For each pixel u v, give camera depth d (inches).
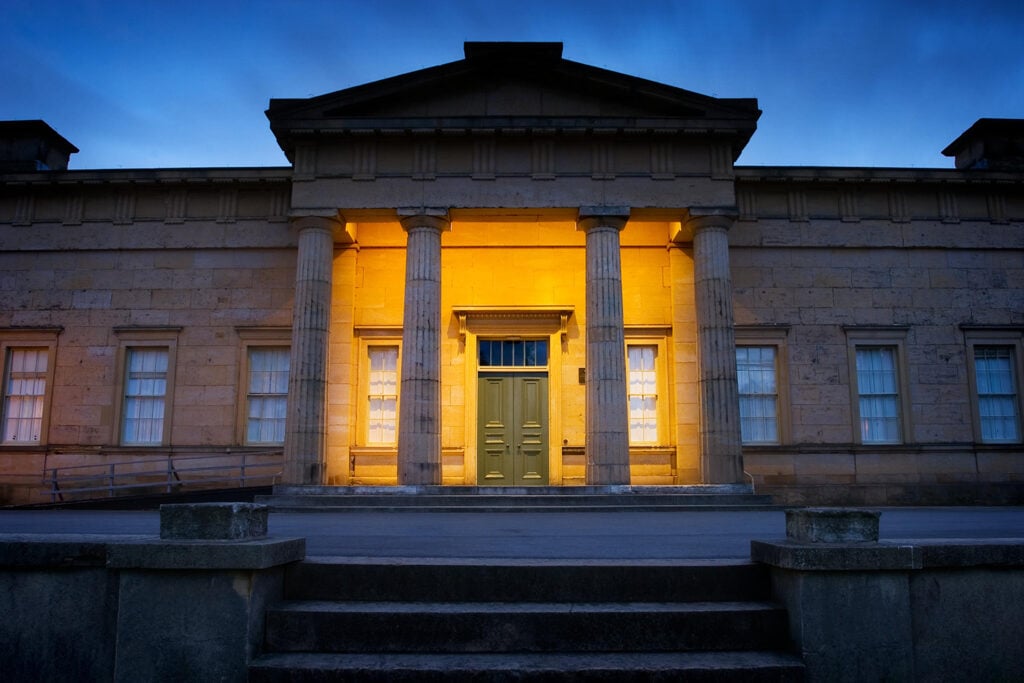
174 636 234.5
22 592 249.0
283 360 903.1
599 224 806.5
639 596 259.9
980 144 961.5
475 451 888.9
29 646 246.5
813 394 884.0
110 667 242.7
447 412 895.7
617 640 242.8
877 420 892.6
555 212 818.8
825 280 902.4
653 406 903.7
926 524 506.9
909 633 235.8
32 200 924.6
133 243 912.3
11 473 879.1
